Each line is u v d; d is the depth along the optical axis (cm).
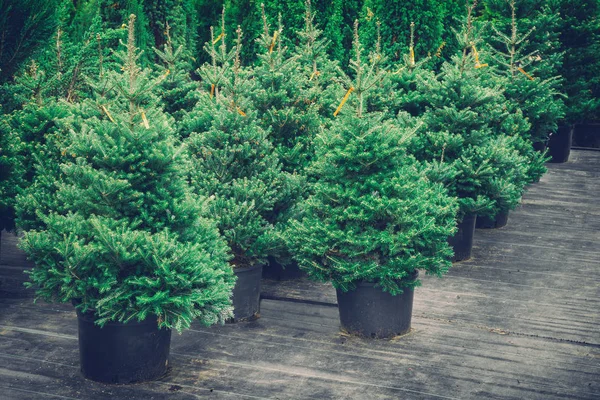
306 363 607
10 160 750
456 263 898
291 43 1442
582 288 805
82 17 1218
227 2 1553
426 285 812
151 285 522
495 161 852
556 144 1488
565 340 659
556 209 1158
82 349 571
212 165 706
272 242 693
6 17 823
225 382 571
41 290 550
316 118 791
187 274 528
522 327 690
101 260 534
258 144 715
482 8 1617
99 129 546
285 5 1452
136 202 542
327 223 645
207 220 602
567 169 1446
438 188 722
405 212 627
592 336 668
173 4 1455
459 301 762
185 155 562
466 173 844
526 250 950
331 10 1489
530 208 1166
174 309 533
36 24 848
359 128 634
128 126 545
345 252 633
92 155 546
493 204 856
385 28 1320
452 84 885
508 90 1084
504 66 1233
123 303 537
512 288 804
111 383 564
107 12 1256
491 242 987
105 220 530
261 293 784
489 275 850
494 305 750
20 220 709
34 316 711
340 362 609
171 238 548
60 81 877
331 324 702
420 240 636
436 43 1329
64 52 905
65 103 770
